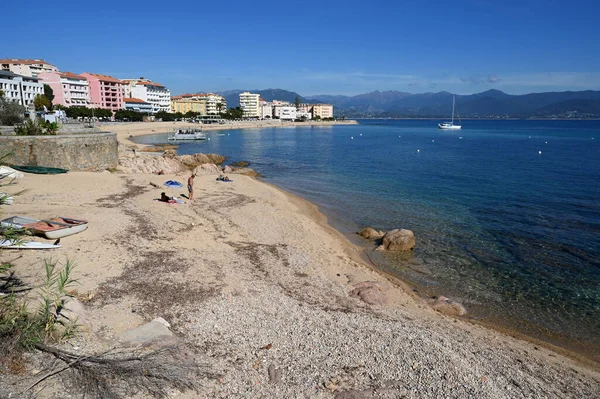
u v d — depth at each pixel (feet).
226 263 66.23
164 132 459.32
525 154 284.41
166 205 99.81
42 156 128.98
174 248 69.77
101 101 563.48
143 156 197.16
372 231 93.04
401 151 308.81
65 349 34.47
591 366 45.83
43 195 99.19
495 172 194.70
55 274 52.44
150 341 38.37
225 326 44.34
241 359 37.93
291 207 116.57
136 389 31.09
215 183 140.05
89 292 49.21
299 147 340.59
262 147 336.90
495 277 71.00
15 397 27.76
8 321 34.27
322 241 86.38
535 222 104.22
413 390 34.88
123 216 84.89
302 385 34.50
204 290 54.03
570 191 145.18
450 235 93.71
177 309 47.67
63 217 74.49
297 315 49.06
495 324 55.52
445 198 134.72
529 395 36.94
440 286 67.41
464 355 42.86
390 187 155.43
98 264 58.44
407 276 71.26
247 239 81.71
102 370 32.17
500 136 528.22
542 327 55.21
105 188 113.80
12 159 125.49
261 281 60.54
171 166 173.47
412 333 46.55
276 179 174.60
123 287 52.11
